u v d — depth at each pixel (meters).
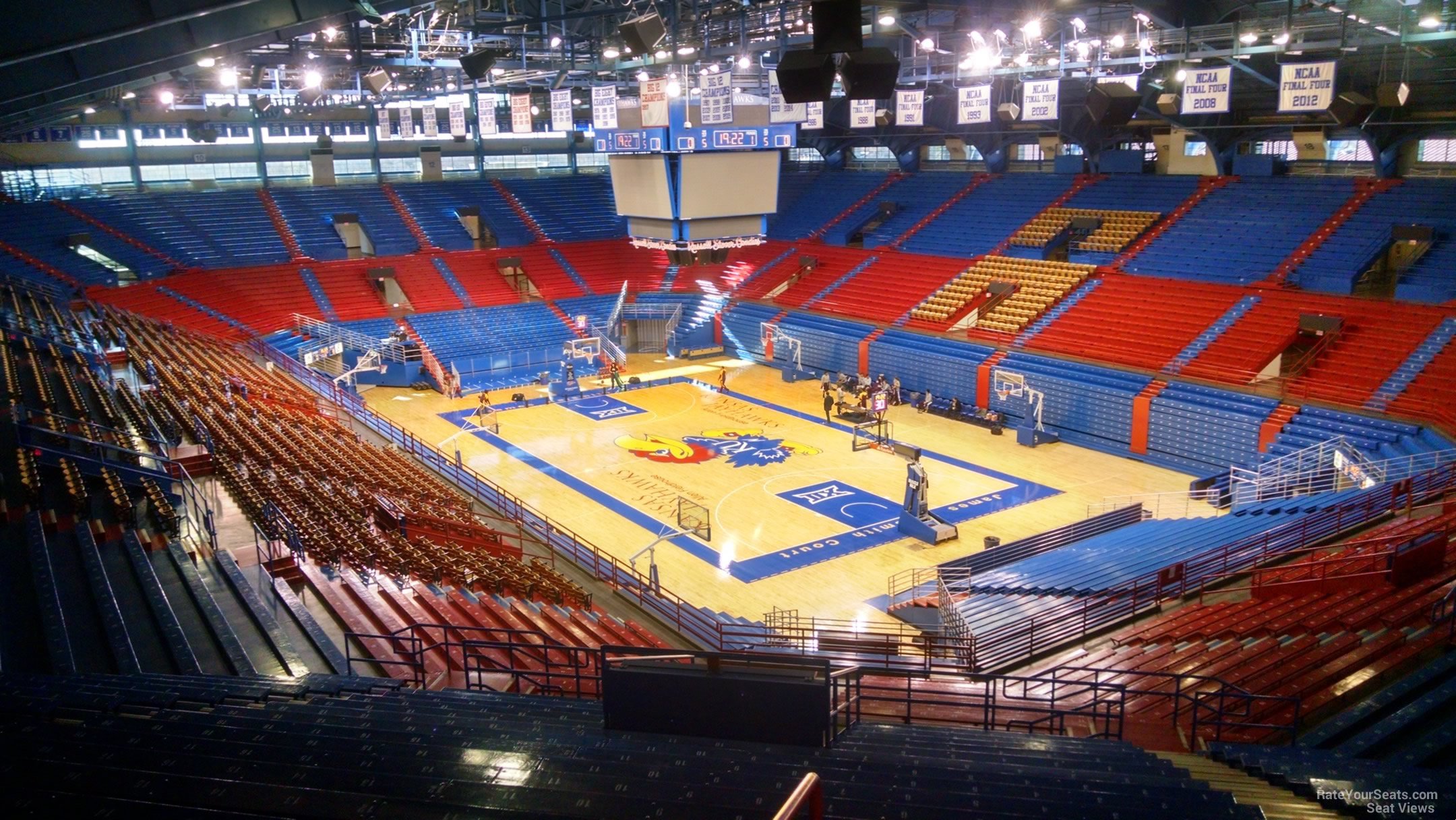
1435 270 34.62
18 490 19.45
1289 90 27.23
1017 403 39.78
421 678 14.33
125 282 46.91
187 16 12.07
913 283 49.25
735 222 38.97
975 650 18.12
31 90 13.70
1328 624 15.72
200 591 15.81
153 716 10.12
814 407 43.12
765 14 38.97
